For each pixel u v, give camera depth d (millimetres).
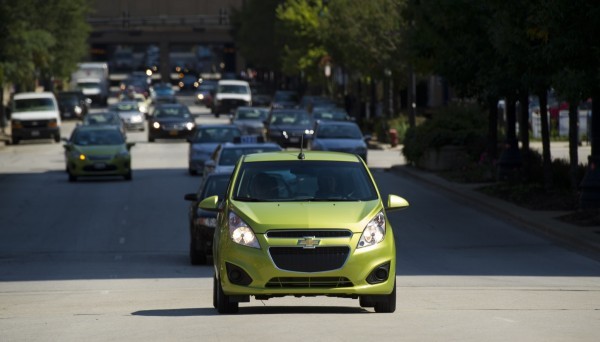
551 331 30609
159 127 168000
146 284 48656
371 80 190500
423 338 28906
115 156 107562
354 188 35875
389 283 33469
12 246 66375
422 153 111125
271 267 32844
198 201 56875
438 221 75312
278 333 29828
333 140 115500
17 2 149875
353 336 29219
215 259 35281
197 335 29984
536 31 62469
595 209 68688
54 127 170375
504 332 30234
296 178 36156
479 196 85000
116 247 65688
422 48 86250
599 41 58562
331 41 186375
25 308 40000
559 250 60688
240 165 36938
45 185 105125
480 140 108375
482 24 77250
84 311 38375
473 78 84812
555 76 59938
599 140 69188
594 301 39562
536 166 90938
